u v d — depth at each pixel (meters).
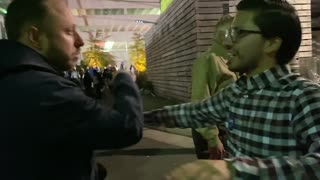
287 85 1.19
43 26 1.28
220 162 0.81
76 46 1.40
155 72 19.70
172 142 6.98
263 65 1.28
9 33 1.33
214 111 1.54
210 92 2.74
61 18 1.31
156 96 18.42
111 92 1.37
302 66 4.45
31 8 1.28
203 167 0.79
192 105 1.62
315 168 0.81
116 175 4.95
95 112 1.18
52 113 1.15
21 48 1.24
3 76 1.20
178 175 0.79
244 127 1.30
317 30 9.27
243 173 0.79
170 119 1.65
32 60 1.23
